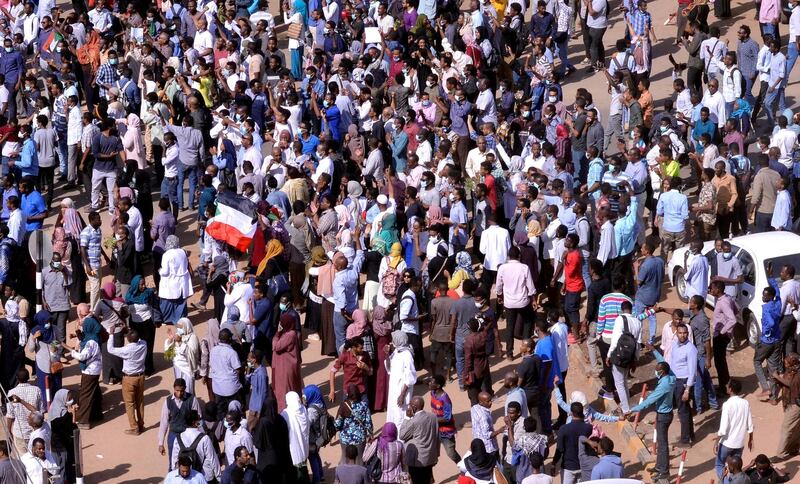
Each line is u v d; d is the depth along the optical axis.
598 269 53.16
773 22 77.12
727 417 45.19
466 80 70.62
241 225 56.50
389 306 53.25
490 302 58.16
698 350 50.22
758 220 59.03
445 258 54.72
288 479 45.38
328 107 68.50
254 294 52.16
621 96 67.50
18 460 44.78
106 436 52.00
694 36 72.19
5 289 54.38
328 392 53.44
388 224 57.44
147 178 62.09
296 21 82.75
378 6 82.81
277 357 49.81
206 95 71.88
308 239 57.09
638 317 50.97
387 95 73.06
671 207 57.56
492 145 63.56
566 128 63.38
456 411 51.38
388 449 44.06
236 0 84.50
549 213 56.09
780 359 50.97
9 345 52.75
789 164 61.84
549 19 77.56
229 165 64.56
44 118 68.50
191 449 44.66
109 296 53.28
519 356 55.03
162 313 57.50
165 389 54.81
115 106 69.25
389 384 48.56
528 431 44.31
